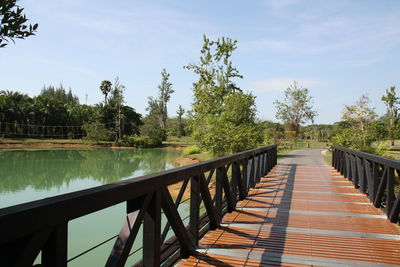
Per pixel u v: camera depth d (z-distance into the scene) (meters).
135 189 1.79
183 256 2.81
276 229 3.69
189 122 19.47
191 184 3.00
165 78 58.34
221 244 3.16
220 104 19.25
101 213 8.40
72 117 50.50
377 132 15.90
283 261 2.76
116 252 1.72
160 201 2.16
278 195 5.79
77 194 1.40
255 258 2.82
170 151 36.44
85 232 6.98
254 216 4.28
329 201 5.27
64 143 42.38
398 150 16.31
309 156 18.06
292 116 34.47
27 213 1.12
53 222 1.23
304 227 3.78
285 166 11.59
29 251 1.16
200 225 3.58
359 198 5.54
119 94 47.50
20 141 40.59
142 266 2.21
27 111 45.78
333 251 3.01
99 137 42.59
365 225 3.88
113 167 20.31
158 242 2.15
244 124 16.66
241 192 5.27
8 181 14.78
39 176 16.39
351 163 7.15
